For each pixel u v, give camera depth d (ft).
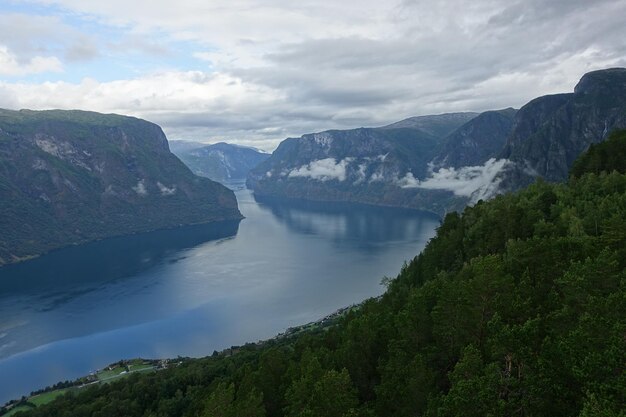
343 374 215.31
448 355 229.86
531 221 391.04
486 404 155.02
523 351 168.96
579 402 152.97
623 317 166.81
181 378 526.16
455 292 240.12
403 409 206.39
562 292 221.46
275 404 284.41
